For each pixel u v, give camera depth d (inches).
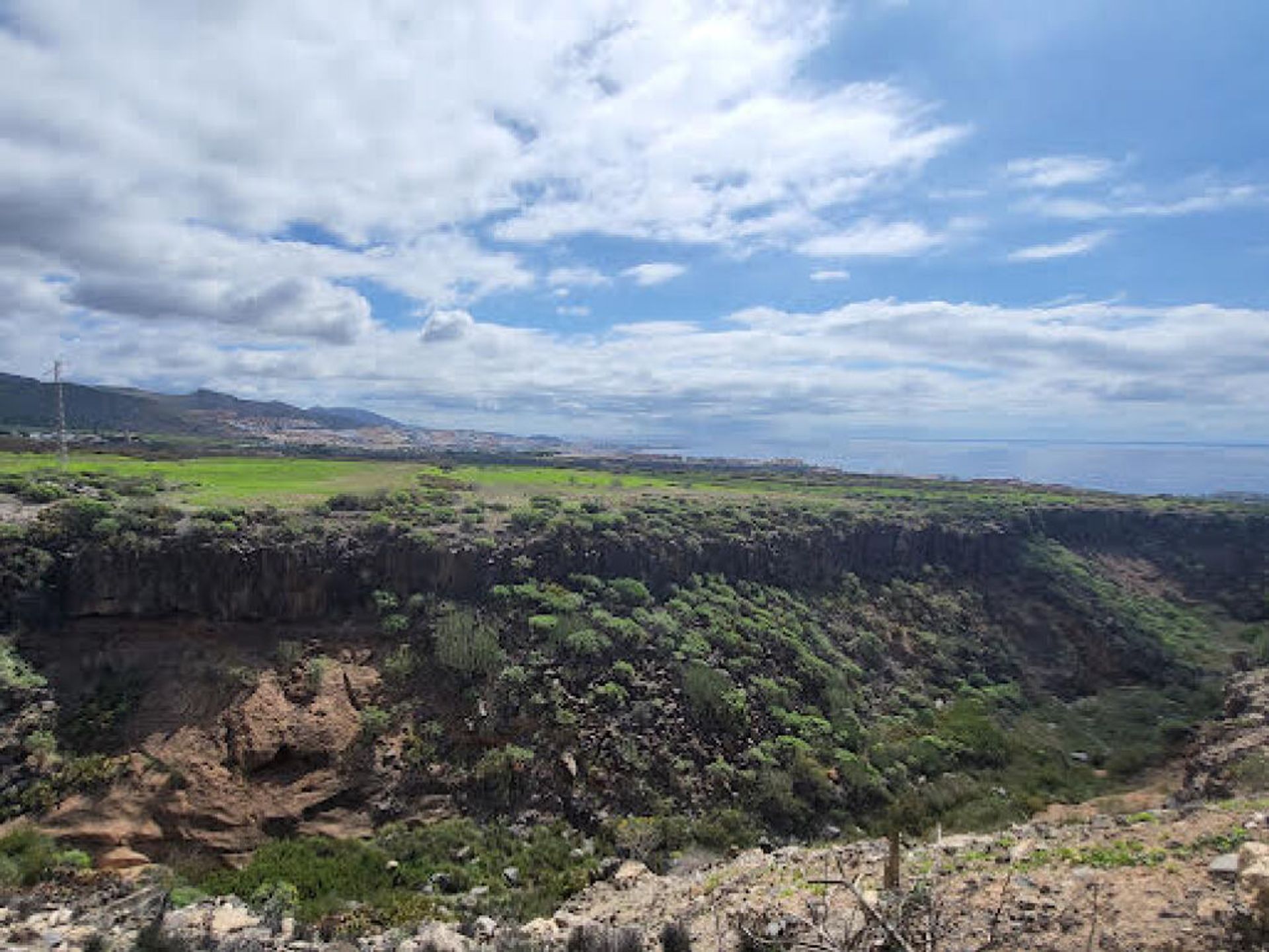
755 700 1191.6
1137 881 408.2
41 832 746.8
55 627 940.0
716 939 477.4
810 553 1726.1
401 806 881.5
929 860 556.7
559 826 893.8
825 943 335.9
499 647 1087.0
